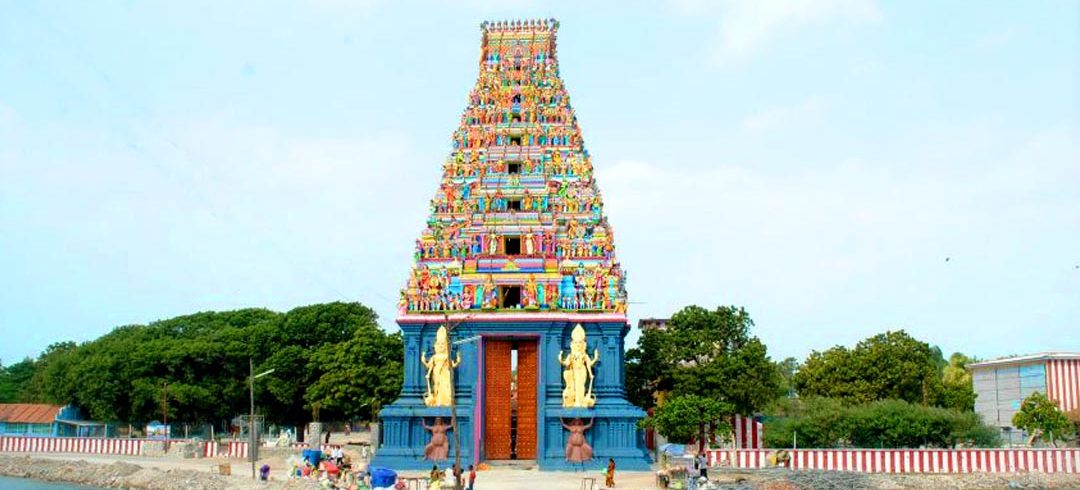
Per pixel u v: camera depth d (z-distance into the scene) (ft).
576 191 227.81
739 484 175.42
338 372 271.69
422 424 203.92
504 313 207.41
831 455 204.13
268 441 291.17
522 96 242.37
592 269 214.07
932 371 273.54
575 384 203.82
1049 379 294.87
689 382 250.57
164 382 293.84
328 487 165.48
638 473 194.18
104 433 314.76
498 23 256.11
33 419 331.57
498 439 208.13
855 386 271.49
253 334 304.91
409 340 210.59
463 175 232.12
